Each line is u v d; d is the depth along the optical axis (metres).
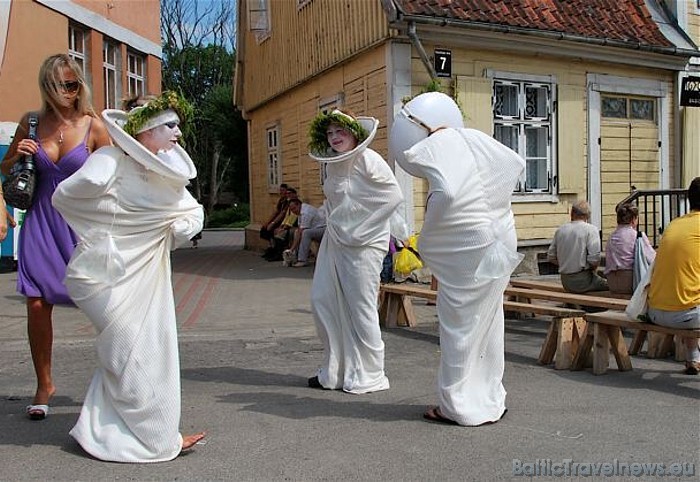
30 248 4.71
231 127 47.69
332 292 5.56
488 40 11.91
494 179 4.48
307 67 15.20
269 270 14.09
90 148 4.90
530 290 8.27
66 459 4.01
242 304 9.83
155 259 4.03
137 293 3.95
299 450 4.16
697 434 4.42
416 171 4.49
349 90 13.28
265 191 19.25
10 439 4.37
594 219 13.44
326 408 5.06
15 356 6.89
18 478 3.74
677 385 5.70
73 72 4.81
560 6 12.88
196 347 7.33
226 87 49.09
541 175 12.98
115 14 16.58
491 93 12.23
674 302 5.65
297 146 16.47
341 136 5.41
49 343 4.83
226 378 6.03
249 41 19.58
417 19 10.93
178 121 4.13
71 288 3.88
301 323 8.38
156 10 18.78
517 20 11.95
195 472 3.82
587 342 6.21
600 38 12.55
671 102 14.32
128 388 3.92
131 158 3.98
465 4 11.78
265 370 6.33
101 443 3.98
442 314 4.58
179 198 4.08
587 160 13.34
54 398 5.37
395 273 9.20
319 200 15.44
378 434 4.45
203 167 49.62
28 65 13.74
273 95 17.67
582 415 4.84
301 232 14.70
